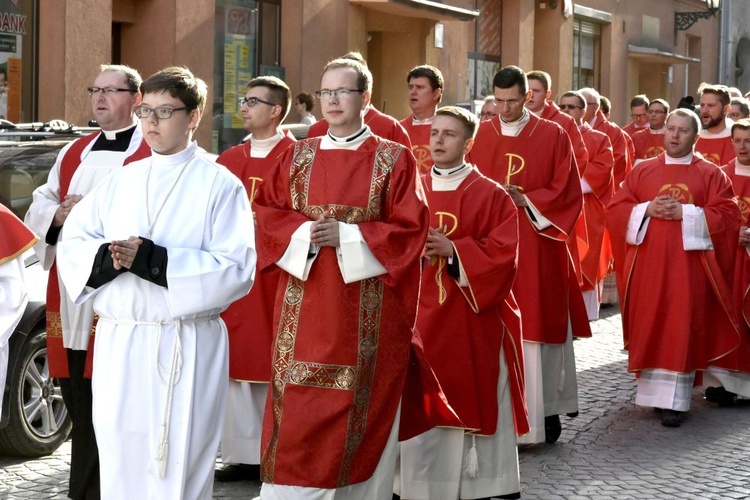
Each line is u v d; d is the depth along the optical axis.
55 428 9.77
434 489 8.22
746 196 12.85
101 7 19.47
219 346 6.55
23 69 18.42
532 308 10.34
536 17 35.88
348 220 7.27
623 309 12.04
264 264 7.34
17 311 7.42
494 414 8.38
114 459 6.36
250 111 9.52
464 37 31.06
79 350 7.98
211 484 6.58
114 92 8.20
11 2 18.12
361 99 7.35
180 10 21.02
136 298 6.33
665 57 42.44
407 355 7.35
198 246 6.46
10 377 9.34
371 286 7.20
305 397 7.17
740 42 51.62
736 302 12.43
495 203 8.45
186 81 6.47
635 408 11.94
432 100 11.73
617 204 11.91
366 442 7.26
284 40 24.33
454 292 8.38
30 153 10.30
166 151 6.54
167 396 6.31
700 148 15.27
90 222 6.58
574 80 37.69
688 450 10.36
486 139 10.72
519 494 8.57
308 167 7.41
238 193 6.61
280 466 7.18
